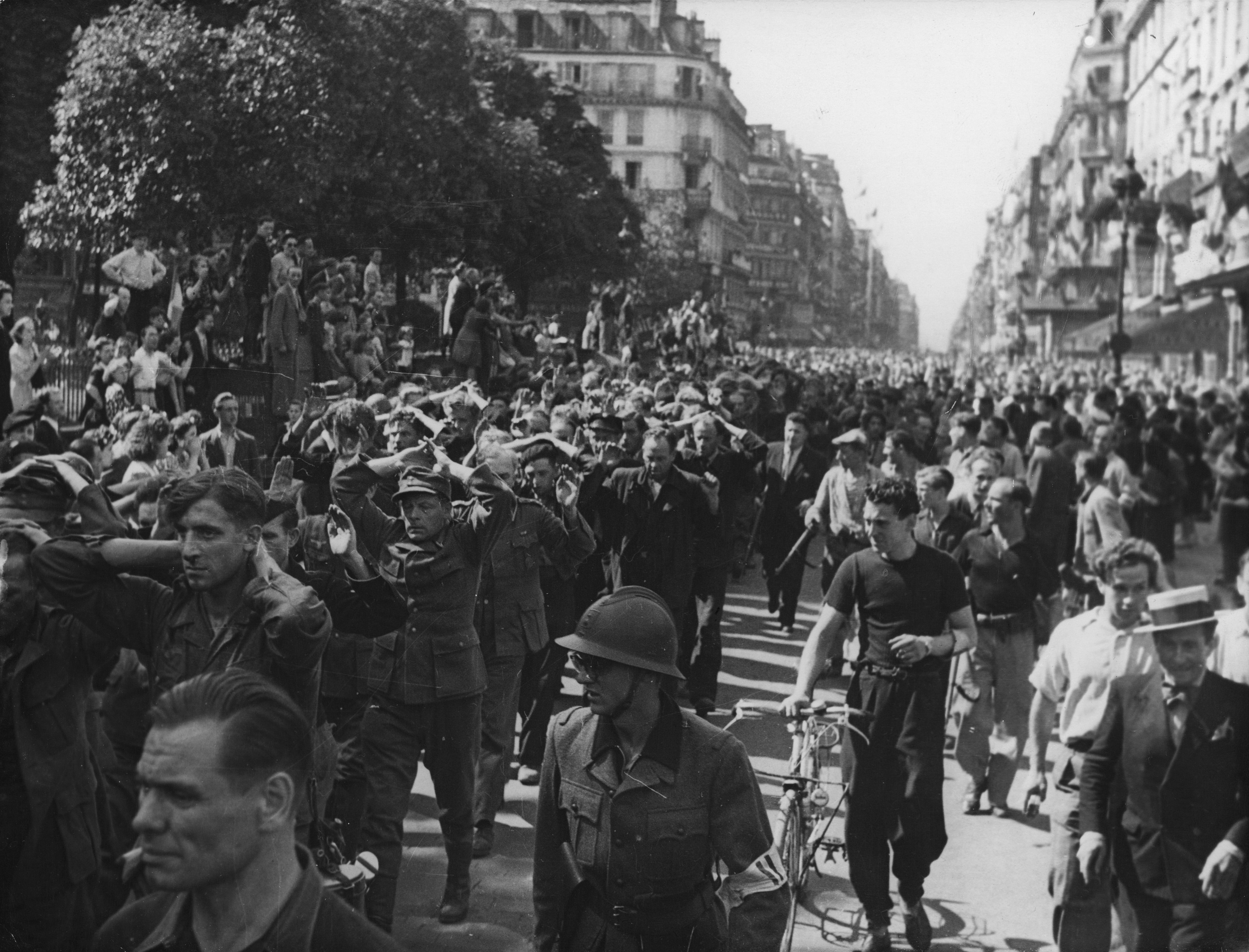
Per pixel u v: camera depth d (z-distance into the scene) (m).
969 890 5.19
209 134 8.08
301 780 1.97
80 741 3.77
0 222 9.02
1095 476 6.93
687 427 8.96
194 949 2.00
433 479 4.72
